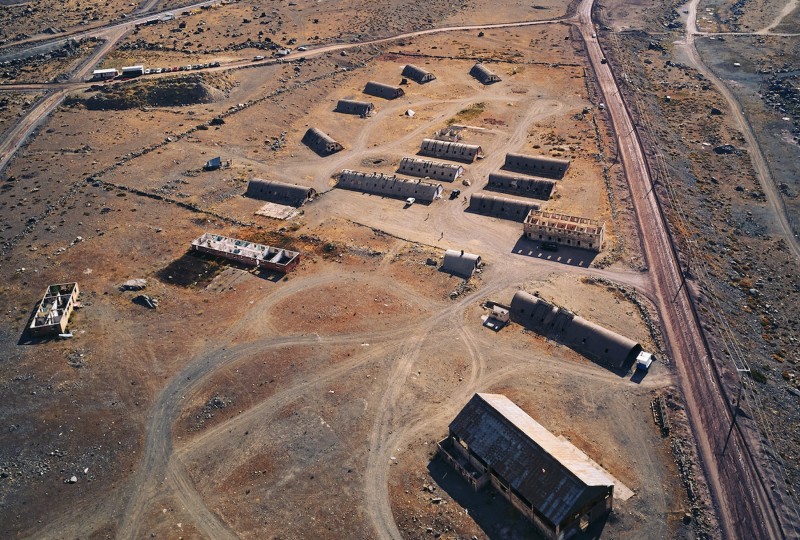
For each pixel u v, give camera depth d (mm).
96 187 135000
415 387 83125
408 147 152875
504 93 180250
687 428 75375
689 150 150250
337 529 66062
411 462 73000
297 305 99438
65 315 95938
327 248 114188
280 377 85625
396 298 100188
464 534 64875
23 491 71438
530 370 85000
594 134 152625
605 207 122562
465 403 80312
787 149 149375
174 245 116188
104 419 80125
